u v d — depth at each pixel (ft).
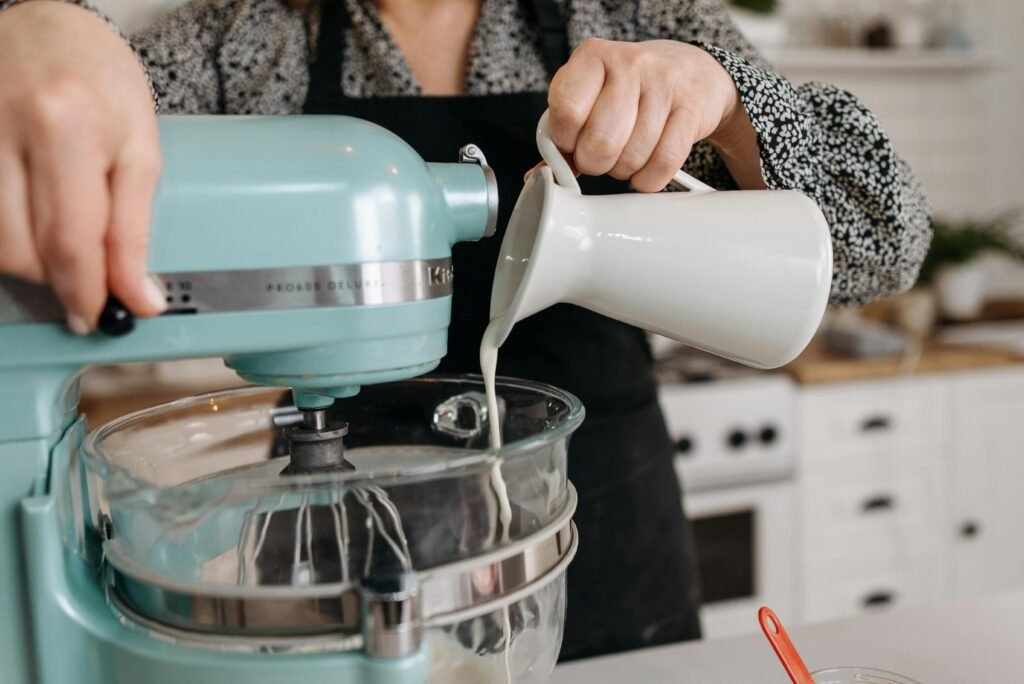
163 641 1.33
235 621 1.29
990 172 7.93
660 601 3.09
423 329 1.48
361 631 1.26
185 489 1.21
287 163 1.38
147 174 1.27
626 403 3.03
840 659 2.09
